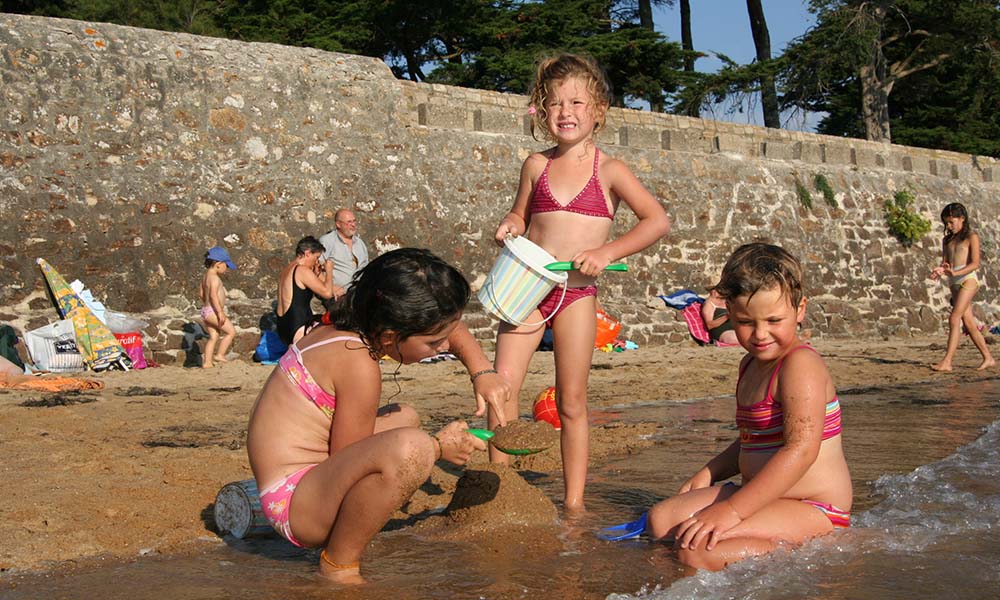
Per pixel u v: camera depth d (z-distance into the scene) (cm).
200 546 372
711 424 698
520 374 441
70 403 801
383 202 1400
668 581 320
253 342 1260
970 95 3844
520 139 1542
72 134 1195
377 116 1408
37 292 1156
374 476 317
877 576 315
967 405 779
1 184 1149
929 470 493
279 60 1342
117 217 1210
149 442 602
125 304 1209
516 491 412
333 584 319
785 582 309
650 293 1636
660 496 457
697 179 1709
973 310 1992
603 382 1018
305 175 1341
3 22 1180
